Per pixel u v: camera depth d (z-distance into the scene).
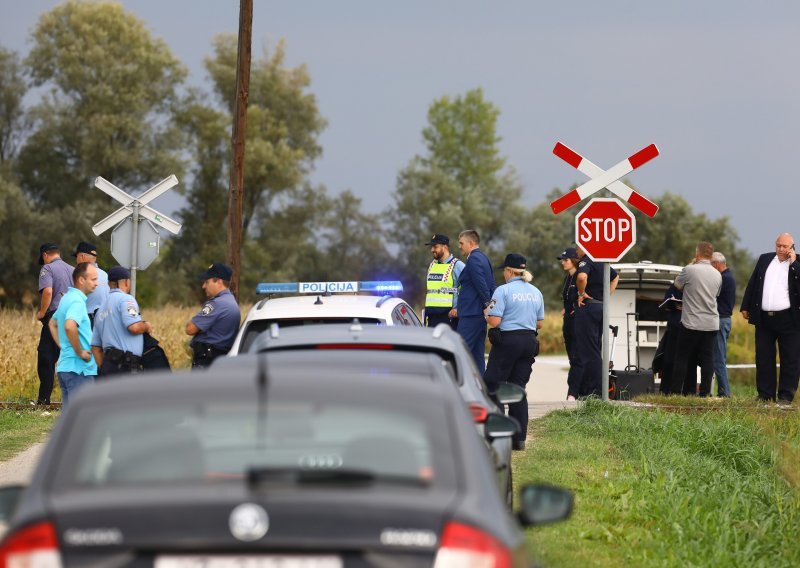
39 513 13.93
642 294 83.50
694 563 31.44
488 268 56.72
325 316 38.66
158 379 16.72
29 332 87.19
